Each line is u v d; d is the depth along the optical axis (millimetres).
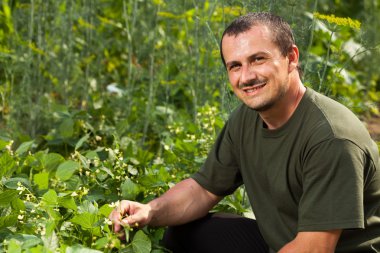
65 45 5145
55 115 3994
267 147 2604
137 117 4465
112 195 3115
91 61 5297
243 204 3449
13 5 5062
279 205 2615
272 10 3469
